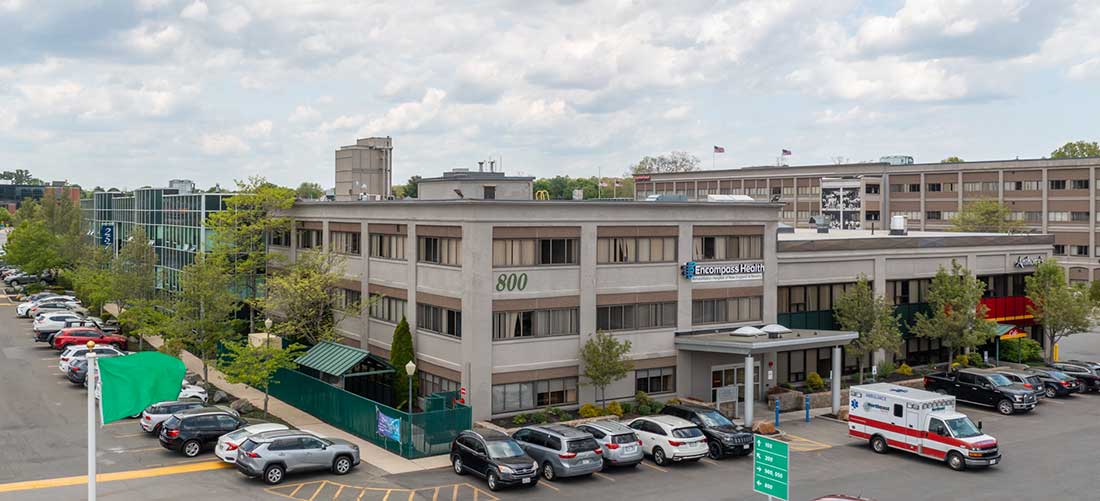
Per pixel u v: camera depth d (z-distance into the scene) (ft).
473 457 111.86
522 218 142.61
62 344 202.08
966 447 118.42
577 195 182.29
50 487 104.83
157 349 195.11
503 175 186.70
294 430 115.55
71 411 147.13
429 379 151.02
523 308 143.33
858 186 422.41
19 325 249.75
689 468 120.16
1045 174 366.43
